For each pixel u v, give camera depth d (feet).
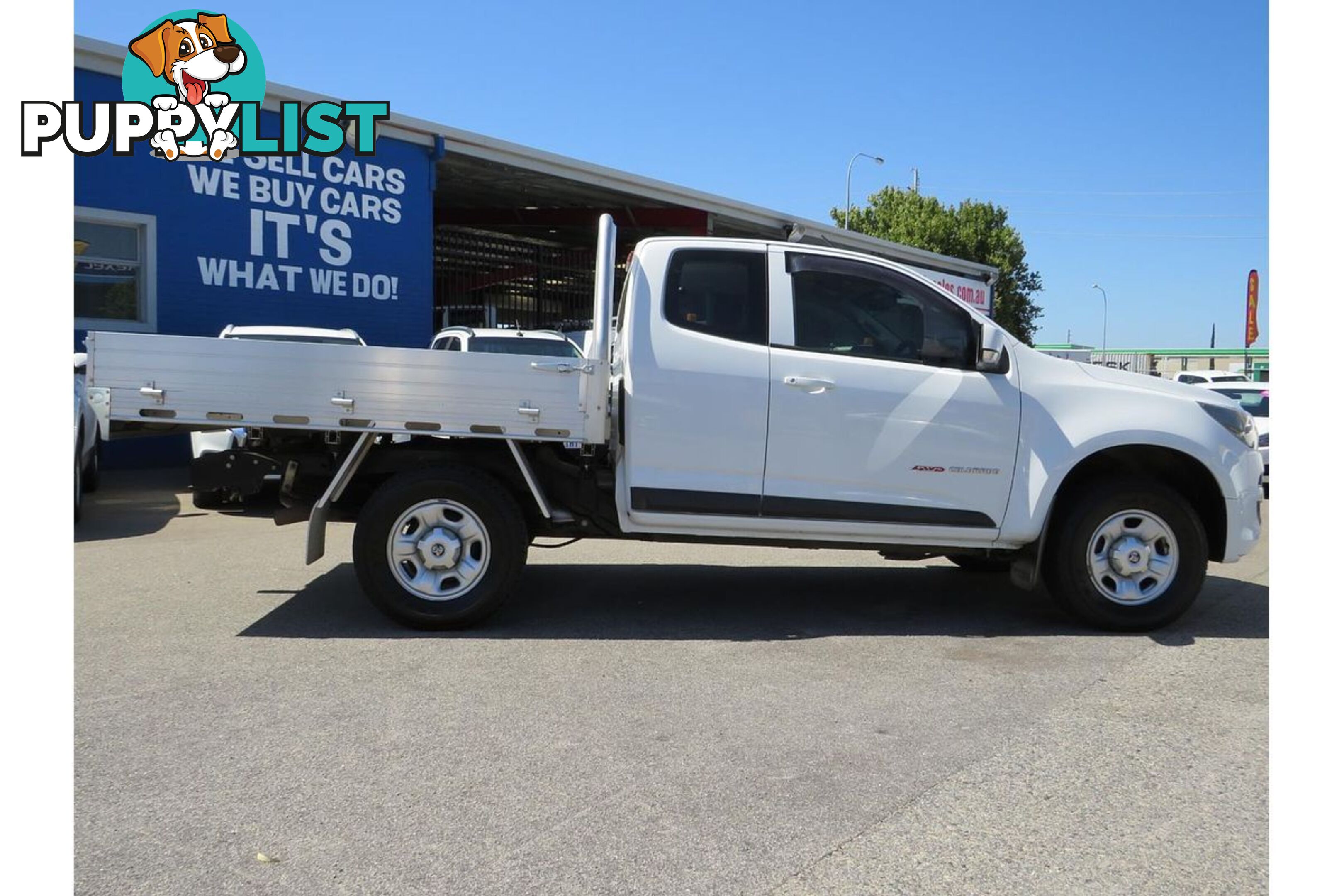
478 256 67.62
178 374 17.11
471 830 10.44
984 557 20.52
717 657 16.83
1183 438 18.76
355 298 50.01
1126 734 13.42
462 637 17.84
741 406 18.03
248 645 17.06
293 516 19.07
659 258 18.38
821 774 12.00
